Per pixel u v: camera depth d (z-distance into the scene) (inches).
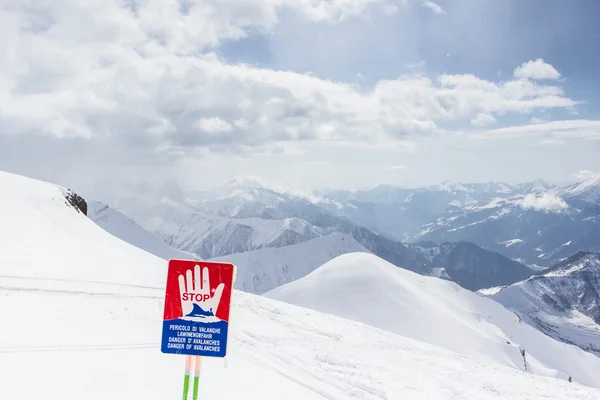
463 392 849.5
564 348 7130.9
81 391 382.9
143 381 443.8
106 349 557.3
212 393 458.6
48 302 789.2
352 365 889.5
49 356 480.1
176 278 304.0
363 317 3779.5
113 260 1387.8
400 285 4527.6
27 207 1781.5
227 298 303.0
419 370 974.4
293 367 779.4
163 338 300.4
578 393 932.6
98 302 874.1
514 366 3944.4
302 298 4124.0
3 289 842.8
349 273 4461.1
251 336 1025.5
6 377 390.0
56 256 1255.5
